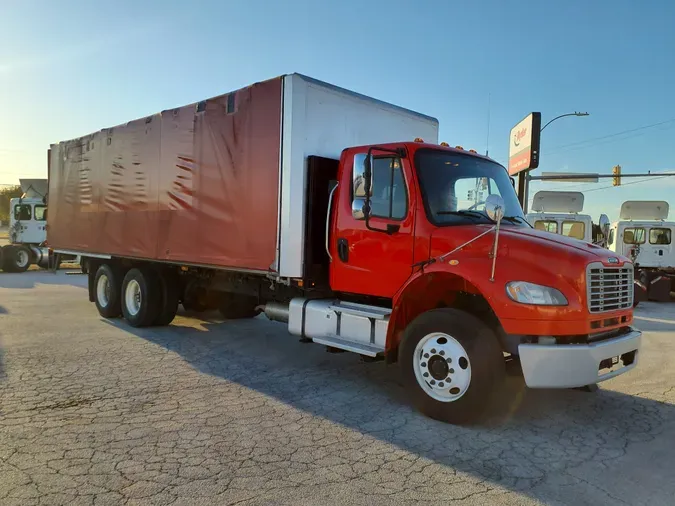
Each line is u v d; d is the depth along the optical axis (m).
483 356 4.56
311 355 7.39
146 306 8.84
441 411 4.79
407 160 5.31
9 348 7.45
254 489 3.46
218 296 9.66
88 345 7.71
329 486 3.52
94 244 9.88
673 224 17.02
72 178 10.70
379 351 5.29
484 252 4.75
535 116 20.64
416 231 5.18
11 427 4.48
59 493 3.36
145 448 4.09
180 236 7.62
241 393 5.58
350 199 5.75
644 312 13.79
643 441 4.45
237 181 6.59
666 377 6.58
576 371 4.36
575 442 4.41
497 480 3.67
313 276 6.14
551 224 15.78
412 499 3.37
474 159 5.91
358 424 4.72
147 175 8.36
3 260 21.98
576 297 4.41
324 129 6.21
